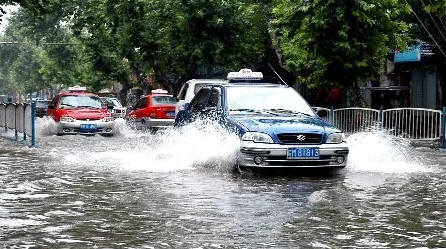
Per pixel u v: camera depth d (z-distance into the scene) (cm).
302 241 499
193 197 718
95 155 1255
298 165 925
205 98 1192
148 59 3061
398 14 1798
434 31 2042
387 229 547
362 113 1750
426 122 1548
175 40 2934
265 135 921
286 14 1739
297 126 943
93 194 736
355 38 1675
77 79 5728
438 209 650
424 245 488
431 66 2333
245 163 927
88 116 2016
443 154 1342
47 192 751
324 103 2872
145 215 606
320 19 1653
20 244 488
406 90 2659
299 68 2122
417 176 938
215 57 2797
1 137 1870
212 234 523
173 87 3212
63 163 1095
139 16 2936
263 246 482
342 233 530
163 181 855
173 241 498
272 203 679
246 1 2975
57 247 478
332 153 931
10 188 784
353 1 1634
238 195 736
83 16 3400
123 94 4569
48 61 6756
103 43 3609
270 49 2927
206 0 2720
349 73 1739
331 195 739
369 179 901
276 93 1113
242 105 1070
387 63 2589
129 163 1088
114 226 556
